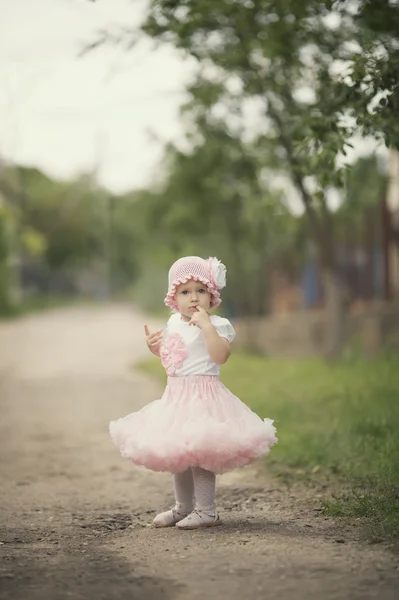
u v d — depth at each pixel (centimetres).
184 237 3516
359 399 1320
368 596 466
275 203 2458
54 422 1385
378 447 943
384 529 596
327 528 629
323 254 2319
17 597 486
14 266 6644
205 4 1180
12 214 6344
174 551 564
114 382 2017
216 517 638
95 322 5325
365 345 2323
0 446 1155
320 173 877
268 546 566
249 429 609
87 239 11225
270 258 3856
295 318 3123
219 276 648
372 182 2309
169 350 638
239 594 475
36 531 679
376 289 2734
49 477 939
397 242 2642
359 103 855
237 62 1645
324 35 1146
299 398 1482
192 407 616
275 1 1080
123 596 481
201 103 1936
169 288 654
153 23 1197
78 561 561
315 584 486
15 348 3203
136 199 3575
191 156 2470
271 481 859
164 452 603
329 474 874
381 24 1013
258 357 2628
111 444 1158
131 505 782
